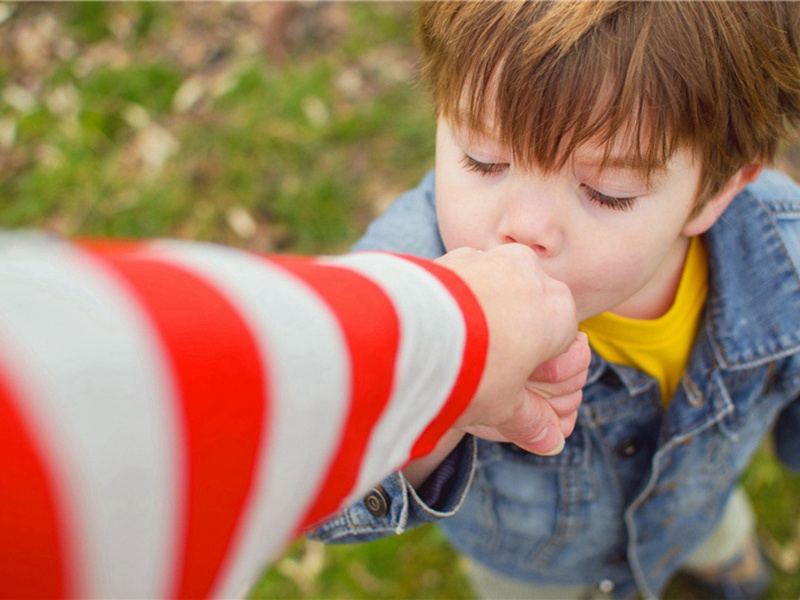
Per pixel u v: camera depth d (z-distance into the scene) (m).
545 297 0.60
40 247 0.39
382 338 0.46
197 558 0.39
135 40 2.96
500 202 0.81
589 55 0.74
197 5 3.04
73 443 0.32
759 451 2.17
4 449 0.31
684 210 0.85
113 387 0.34
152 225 2.55
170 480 0.36
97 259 0.38
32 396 0.32
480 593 1.77
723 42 0.78
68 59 2.90
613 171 0.77
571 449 1.19
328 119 2.76
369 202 2.62
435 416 0.52
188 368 0.36
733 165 0.88
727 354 1.12
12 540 0.32
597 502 1.27
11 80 2.86
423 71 0.96
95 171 2.64
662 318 1.09
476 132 0.80
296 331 0.41
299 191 2.61
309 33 2.98
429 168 2.68
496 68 0.77
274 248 2.54
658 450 1.18
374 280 0.49
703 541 1.63
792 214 1.14
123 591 0.36
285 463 0.41
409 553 2.07
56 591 0.34
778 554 2.09
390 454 0.50
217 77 2.87
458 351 0.51
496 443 1.18
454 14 0.81
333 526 1.03
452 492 0.90
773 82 0.86
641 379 1.12
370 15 3.01
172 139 2.71
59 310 0.33
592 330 1.07
